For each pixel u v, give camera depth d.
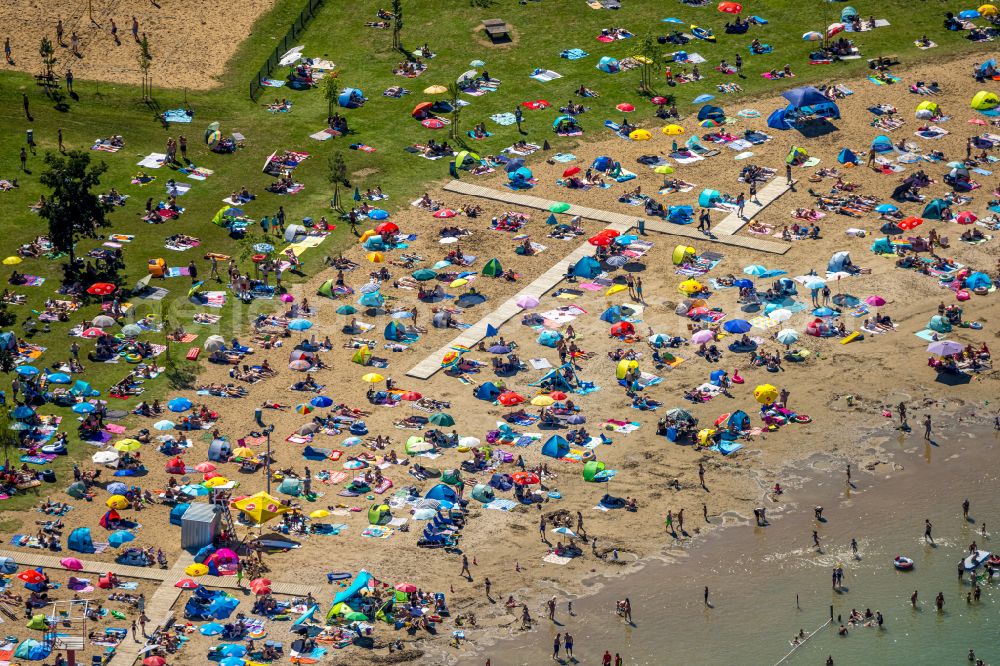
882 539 123.25
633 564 120.50
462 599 116.50
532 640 112.44
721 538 123.44
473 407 139.88
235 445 133.75
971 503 126.94
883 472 131.25
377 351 148.75
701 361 146.25
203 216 169.25
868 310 152.88
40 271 157.75
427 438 134.75
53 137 179.62
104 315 149.88
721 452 133.62
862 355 146.50
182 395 140.75
